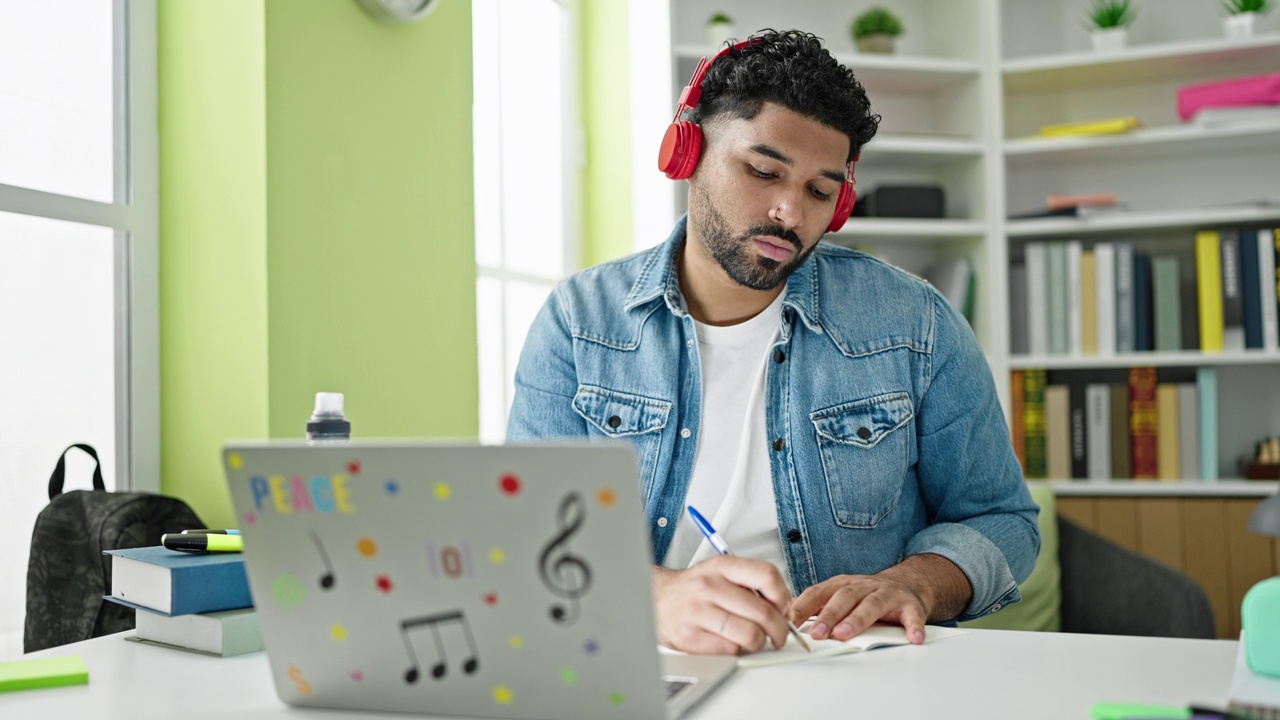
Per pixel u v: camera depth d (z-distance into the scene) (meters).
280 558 0.68
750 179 1.18
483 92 2.37
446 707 0.68
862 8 3.09
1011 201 3.06
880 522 1.29
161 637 0.92
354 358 1.68
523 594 0.63
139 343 1.57
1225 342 2.72
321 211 1.61
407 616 0.66
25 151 1.42
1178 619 2.03
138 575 0.93
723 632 0.84
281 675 0.71
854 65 2.79
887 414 1.30
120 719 0.69
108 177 1.55
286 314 1.54
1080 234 2.95
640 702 0.63
